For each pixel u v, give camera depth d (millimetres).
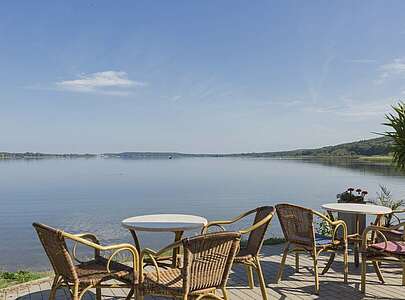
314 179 39562
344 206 4871
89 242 2848
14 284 4344
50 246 2896
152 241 11922
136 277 2986
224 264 2791
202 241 2625
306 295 3854
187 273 2635
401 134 5770
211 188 33062
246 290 3996
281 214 4238
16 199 25672
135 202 23422
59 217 17828
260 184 36250
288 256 5418
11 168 81375
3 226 15742
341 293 3906
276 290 3998
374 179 31844
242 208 20188
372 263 4559
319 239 4301
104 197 26531
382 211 4465
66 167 87875
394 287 4082
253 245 3625
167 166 95188
